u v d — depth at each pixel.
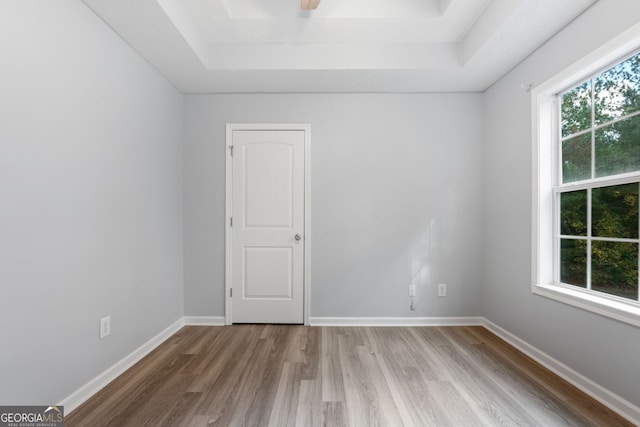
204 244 3.41
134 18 2.13
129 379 2.23
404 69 2.92
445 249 3.40
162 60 2.71
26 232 1.59
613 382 1.87
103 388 2.11
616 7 1.84
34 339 1.64
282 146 3.41
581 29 2.10
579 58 2.12
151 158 2.79
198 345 2.85
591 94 2.18
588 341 2.05
